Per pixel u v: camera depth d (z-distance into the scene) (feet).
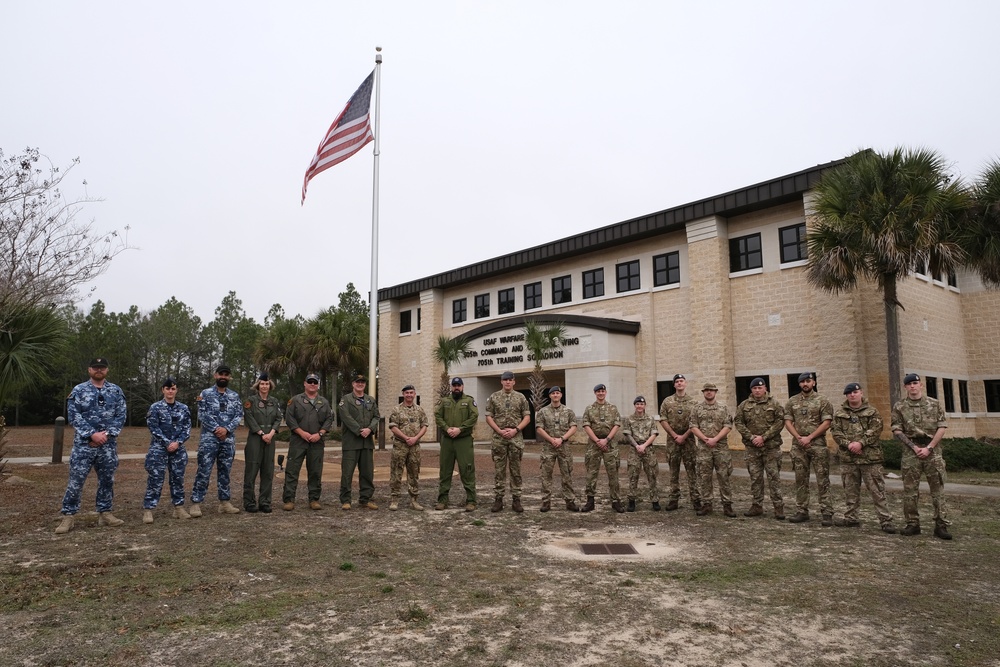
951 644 14.55
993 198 53.42
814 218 67.82
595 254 94.17
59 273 40.60
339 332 131.13
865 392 66.49
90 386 28.58
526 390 105.29
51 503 35.24
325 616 16.42
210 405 32.42
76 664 13.30
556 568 21.68
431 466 61.77
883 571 21.26
